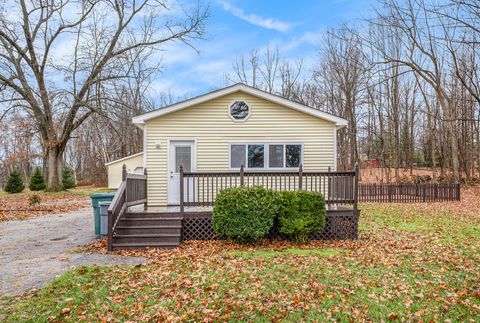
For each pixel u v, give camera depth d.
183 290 5.29
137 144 39.06
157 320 4.34
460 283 5.43
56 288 5.39
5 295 5.13
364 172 36.44
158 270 6.33
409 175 30.41
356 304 4.75
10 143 45.38
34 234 10.57
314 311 4.54
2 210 16.34
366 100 31.72
